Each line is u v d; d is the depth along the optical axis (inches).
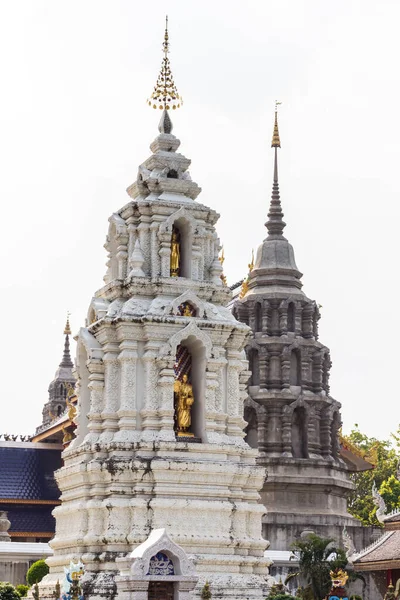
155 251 2659.9
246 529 2497.5
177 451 2476.6
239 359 2630.4
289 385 4338.1
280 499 4163.4
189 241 2679.6
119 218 2736.2
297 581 3472.0
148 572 2090.3
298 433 4330.7
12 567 3462.1
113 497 2436.0
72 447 2628.0
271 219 4645.7
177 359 2596.0
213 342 2598.4
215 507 2449.6
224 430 2576.3
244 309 4480.8
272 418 4298.7
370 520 5772.6
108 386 2556.6
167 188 2726.4
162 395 2511.1
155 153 2792.8
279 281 4495.6
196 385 2588.6
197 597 2358.5
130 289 2618.1
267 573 2509.8
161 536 2118.6
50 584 2522.1
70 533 2536.9
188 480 2459.4
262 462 4212.6
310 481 4190.5
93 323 2647.6
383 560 2915.8
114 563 2377.0
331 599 2477.9
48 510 4458.7
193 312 2610.7
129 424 2507.4
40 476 4534.9
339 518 4185.5
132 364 2539.4
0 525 3892.7
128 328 2549.2
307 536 3526.1
